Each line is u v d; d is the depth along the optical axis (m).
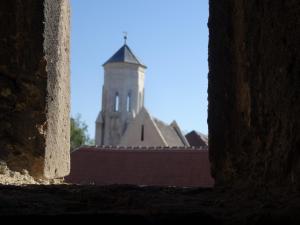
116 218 3.71
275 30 4.92
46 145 7.12
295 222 3.57
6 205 4.13
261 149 5.21
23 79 7.11
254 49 5.44
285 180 4.54
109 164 18.75
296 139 4.40
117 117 63.28
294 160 4.43
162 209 4.11
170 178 17.83
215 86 6.22
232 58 6.14
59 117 7.59
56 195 4.90
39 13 7.07
